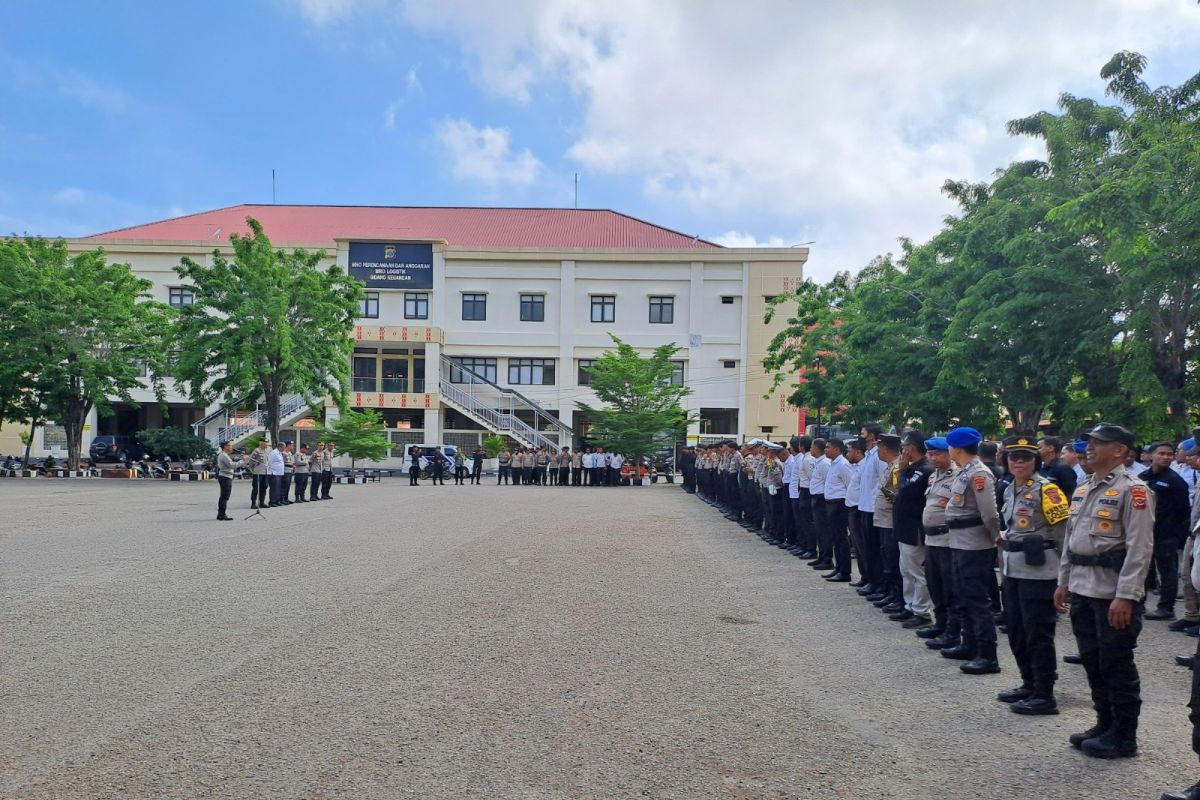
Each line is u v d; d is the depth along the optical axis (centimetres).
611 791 436
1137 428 1319
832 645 763
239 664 650
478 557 1209
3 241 3253
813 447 1288
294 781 439
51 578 997
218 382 3136
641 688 611
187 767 455
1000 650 771
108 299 3297
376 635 747
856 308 2442
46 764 458
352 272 4753
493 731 518
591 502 2397
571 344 4794
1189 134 1189
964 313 1575
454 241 5125
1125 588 486
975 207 1984
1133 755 498
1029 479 603
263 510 1953
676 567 1180
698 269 4775
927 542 772
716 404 4753
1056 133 1511
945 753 500
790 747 503
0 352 3183
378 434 3819
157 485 2878
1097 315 1357
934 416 1769
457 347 4784
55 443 4744
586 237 5241
